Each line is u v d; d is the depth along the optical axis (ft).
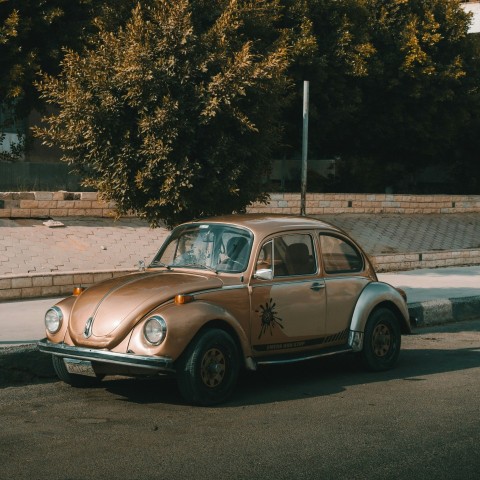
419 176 106.63
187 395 23.94
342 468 18.47
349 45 73.56
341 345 28.99
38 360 29.09
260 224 27.58
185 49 35.73
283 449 19.86
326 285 28.32
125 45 36.63
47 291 41.52
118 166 36.37
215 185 36.45
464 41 85.46
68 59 37.22
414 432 21.54
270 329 26.45
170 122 35.35
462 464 18.90
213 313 24.25
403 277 55.06
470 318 45.85
